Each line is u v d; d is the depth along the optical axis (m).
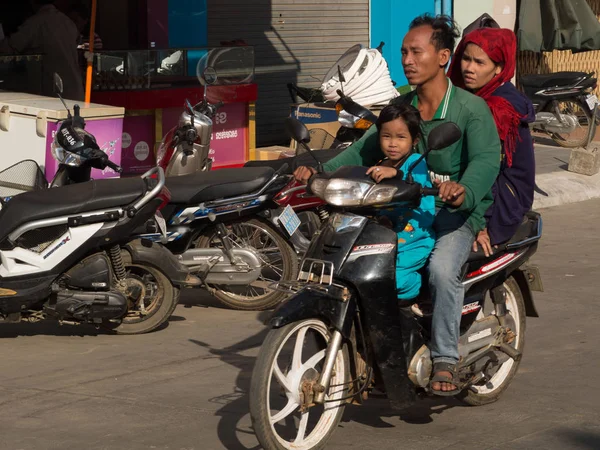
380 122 5.10
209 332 7.60
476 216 5.30
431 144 4.83
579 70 20.00
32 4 11.95
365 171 4.91
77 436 5.37
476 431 5.49
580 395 6.09
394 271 4.93
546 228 11.59
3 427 5.52
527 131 5.64
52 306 7.03
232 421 5.61
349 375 5.09
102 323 7.41
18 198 7.00
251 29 15.59
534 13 17.66
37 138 8.99
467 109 5.22
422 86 5.30
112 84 11.42
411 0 17.47
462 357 5.51
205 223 7.95
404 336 5.13
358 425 5.60
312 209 8.94
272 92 16.09
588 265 9.73
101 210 6.98
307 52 16.44
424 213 5.21
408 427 5.56
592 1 20.03
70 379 6.39
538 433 5.45
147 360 6.83
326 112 12.09
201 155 8.89
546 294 8.62
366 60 12.00
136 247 7.26
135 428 5.49
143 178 7.23
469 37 5.75
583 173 14.06
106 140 9.23
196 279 7.49
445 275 5.11
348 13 16.86
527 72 19.52
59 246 6.95
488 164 5.11
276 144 16.25
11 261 6.91
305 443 4.95
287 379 4.84
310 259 4.93
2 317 7.03
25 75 10.88
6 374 6.50
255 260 7.97
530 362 6.77
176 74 11.88
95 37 11.86
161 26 13.71
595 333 7.47
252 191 7.93
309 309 4.71
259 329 7.70
